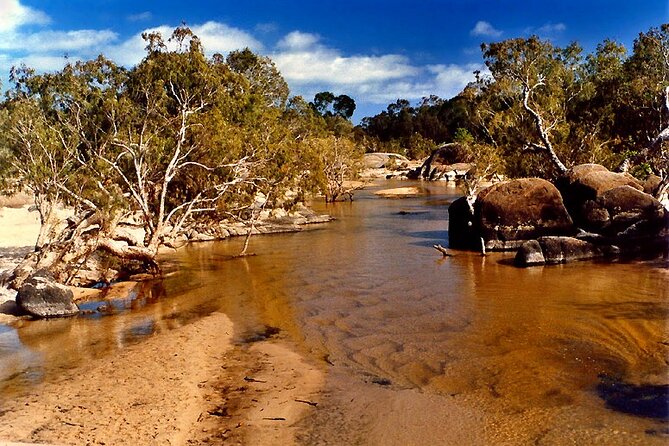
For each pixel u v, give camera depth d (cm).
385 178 8838
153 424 920
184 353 1286
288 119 5994
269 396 1041
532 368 1123
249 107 3562
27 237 2977
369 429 901
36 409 980
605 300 1586
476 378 1090
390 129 14000
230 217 3180
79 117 2642
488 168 4300
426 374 1124
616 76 4269
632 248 2298
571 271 2002
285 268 2316
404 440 862
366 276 2080
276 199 3334
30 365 1233
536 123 3634
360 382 1098
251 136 3000
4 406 996
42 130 2330
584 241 2227
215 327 1503
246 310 1678
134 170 2592
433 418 930
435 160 8375
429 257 2430
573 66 4222
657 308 1481
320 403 1006
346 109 15388
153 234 2300
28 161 2317
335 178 5700
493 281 1900
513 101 4078
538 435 852
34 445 755
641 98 3997
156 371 1170
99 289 2052
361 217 4147
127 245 2256
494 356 1201
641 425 863
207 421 941
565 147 3988
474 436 863
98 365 1215
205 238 3281
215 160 2778
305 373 1155
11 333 1509
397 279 2003
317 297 1792
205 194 2905
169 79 2780
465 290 1792
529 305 1575
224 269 2366
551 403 962
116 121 2706
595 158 3809
